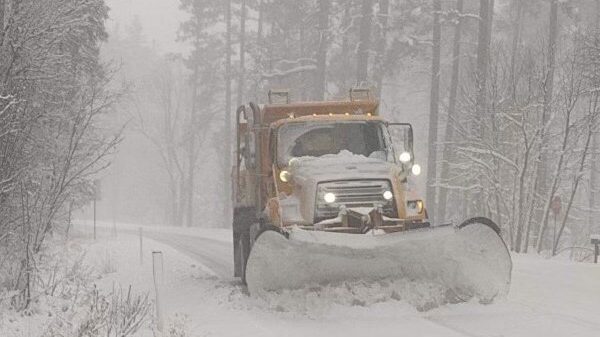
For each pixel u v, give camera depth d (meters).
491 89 36.06
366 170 15.82
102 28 30.30
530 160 32.47
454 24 47.19
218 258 28.75
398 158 17.67
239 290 17.02
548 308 15.11
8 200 16.45
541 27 64.44
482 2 42.34
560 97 33.06
